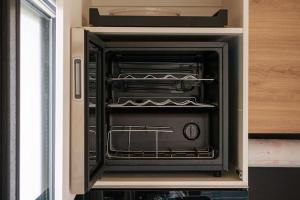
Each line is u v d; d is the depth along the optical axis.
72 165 1.21
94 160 1.35
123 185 1.46
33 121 1.25
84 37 1.19
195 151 1.52
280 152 1.86
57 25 1.16
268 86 1.61
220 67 1.44
